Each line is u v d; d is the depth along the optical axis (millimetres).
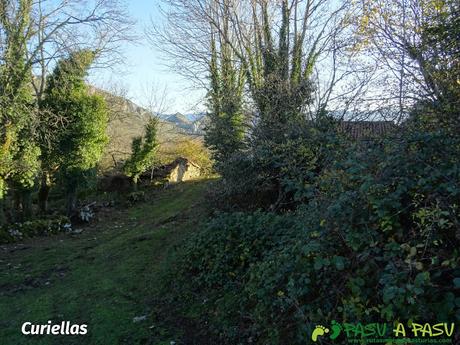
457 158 2912
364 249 3039
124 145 25359
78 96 14242
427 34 5027
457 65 4438
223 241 5809
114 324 5012
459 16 4598
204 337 4414
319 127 6785
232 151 10570
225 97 11711
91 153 14562
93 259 8852
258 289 4035
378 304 2820
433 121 3668
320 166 5344
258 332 3859
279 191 7500
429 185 2812
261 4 11609
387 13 6086
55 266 8602
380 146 3586
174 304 5469
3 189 12570
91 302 5977
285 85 8664
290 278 3547
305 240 3676
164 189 20031
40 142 13711
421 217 2688
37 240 11945
